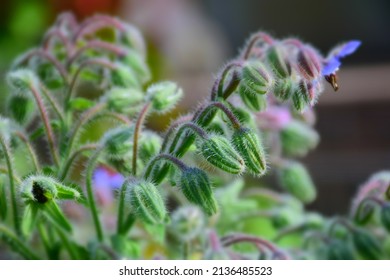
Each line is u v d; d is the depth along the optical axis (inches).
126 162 15.1
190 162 15.6
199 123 14.4
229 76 14.8
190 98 26.8
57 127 15.9
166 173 14.6
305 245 17.2
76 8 24.2
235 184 17.6
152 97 15.1
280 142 17.8
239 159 14.0
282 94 14.6
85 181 15.2
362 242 16.3
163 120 22.8
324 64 15.0
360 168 26.1
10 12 26.2
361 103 26.9
